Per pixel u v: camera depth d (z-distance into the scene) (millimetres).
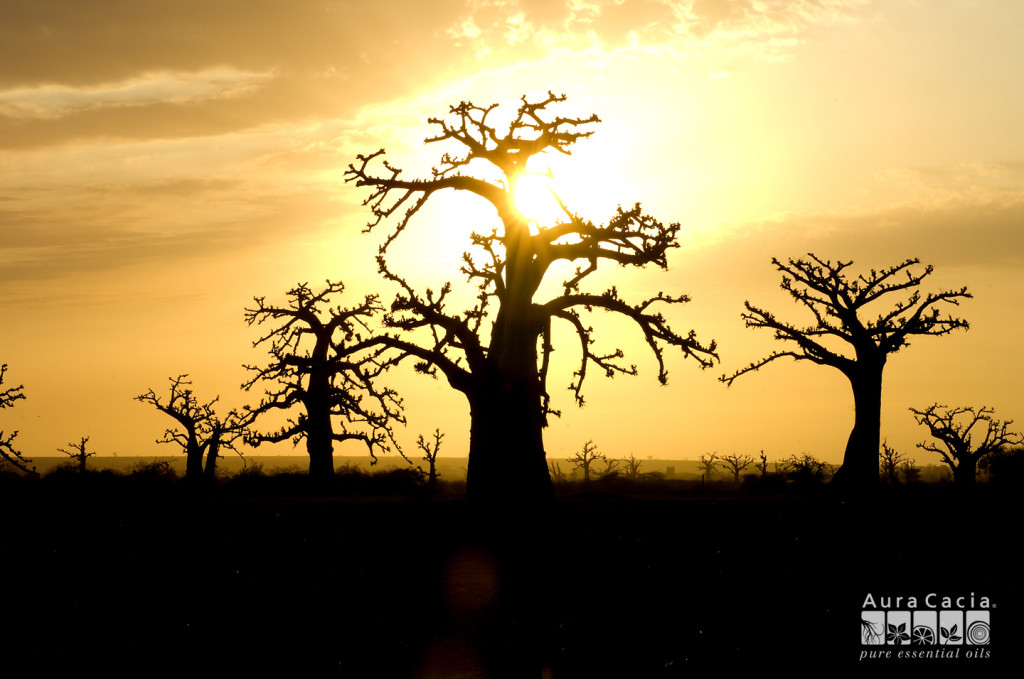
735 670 13195
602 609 16359
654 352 29672
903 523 26234
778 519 26641
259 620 15242
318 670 12875
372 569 19438
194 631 14547
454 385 29438
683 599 17078
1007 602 16953
